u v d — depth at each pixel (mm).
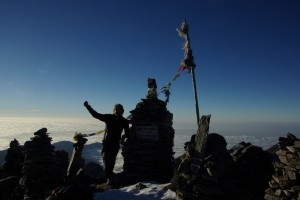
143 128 12086
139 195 9188
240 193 8328
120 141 10969
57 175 11344
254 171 9586
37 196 10000
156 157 11805
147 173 11656
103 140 10750
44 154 11047
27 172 10602
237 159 9797
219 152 8898
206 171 8617
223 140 9266
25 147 10992
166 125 12289
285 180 7070
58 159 12281
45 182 10695
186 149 9984
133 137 12047
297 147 7023
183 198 8273
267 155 10258
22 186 10352
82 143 10672
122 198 9047
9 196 9102
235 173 9312
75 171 10297
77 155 10445
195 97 10945
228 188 8312
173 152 12375
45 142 11234
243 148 10352
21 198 9375
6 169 12891
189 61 11039
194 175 8688
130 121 12109
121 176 11742
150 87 12875
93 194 9148
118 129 10719
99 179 11727
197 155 9023
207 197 8109
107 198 9070
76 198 8148
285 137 7770
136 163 11805
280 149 7582
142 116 12203
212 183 8328
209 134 9461
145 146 11914
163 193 9273
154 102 12484
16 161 13125
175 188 9188
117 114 10797
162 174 11711
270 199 7383
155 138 11984
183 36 11422
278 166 7473
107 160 10672
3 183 9227
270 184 7531
